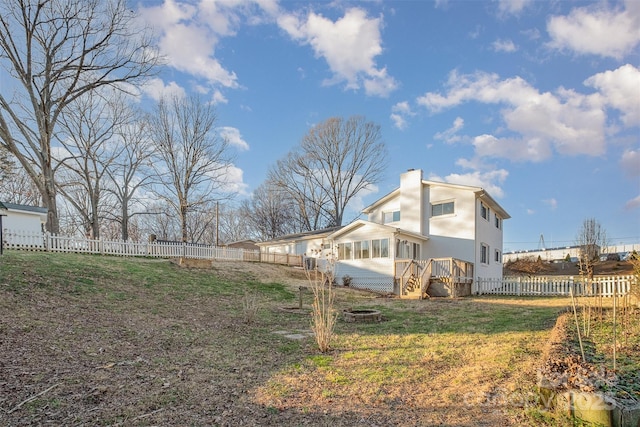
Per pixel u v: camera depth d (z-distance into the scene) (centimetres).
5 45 1681
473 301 1388
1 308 642
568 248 4103
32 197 2981
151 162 2961
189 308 934
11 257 1072
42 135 1819
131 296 951
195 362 505
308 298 1350
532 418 309
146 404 354
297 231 4334
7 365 419
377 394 391
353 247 2047
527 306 1175
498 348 565
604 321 684
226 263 1930
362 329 790
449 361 512
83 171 2617
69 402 348
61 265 1099
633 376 353
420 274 1630
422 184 2112
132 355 513
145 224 4356
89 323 654
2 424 298
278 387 414
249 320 842
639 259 803
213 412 342
